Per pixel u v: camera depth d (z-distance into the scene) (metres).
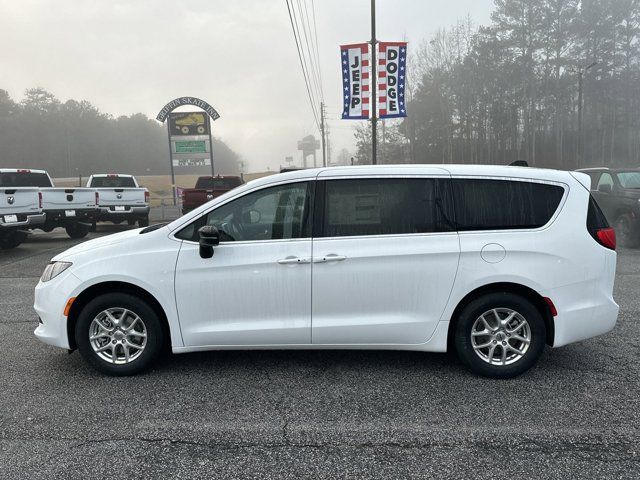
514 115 55.06
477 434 3.13
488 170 4.06
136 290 4.07
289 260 3.90
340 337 3.99
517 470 2.74
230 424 3.30
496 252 3.87
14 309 6.49
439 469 2.76
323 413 3.45
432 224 3.95
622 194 11.15
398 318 3.95
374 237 3.94
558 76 50.28
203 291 3.96
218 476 2.72
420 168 4.05
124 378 4.09
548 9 49.28
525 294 3.99
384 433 3.16
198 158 32.38
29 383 4.01
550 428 3.20
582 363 4.32
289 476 2.71
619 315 5.83
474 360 3.98
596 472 2.72
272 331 3.98
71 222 14.23
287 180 4.04
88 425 3.30
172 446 3.03
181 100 31.86
